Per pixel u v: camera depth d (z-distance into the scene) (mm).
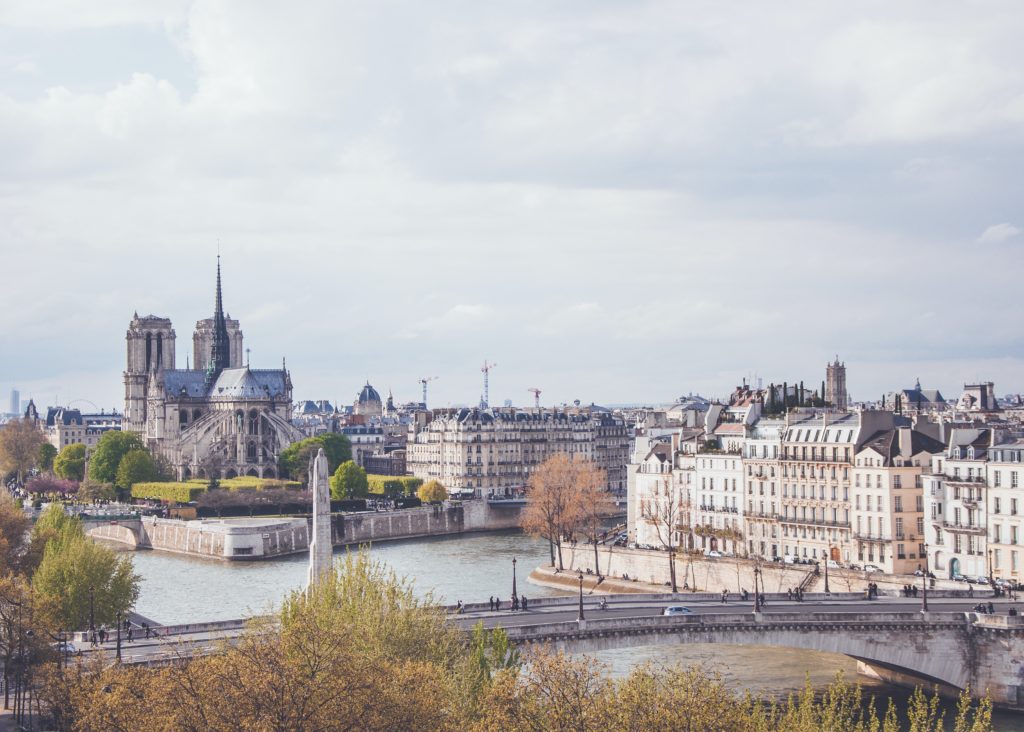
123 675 156500
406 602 189500
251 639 164875
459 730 149000
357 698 145375
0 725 196125
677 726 137375
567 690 148375
